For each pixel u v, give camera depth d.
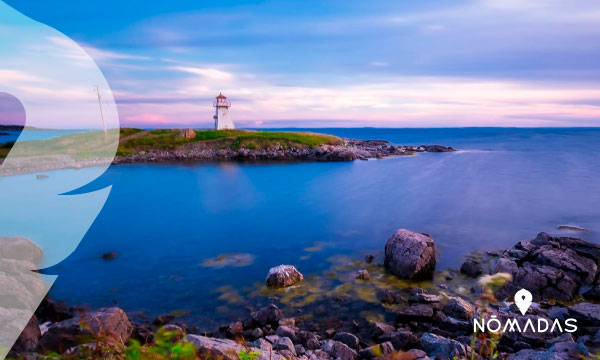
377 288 18.22
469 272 19.75
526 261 20.38
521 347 11.98
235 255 23.56
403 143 161.75
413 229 29.16
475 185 49.06
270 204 38.28
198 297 17.53
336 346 11.90
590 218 31.89
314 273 20.31
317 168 66.94
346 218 32.69
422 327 14.45
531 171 62.34
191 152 84.12
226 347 7.07
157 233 28.25
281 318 14.82
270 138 92.81
